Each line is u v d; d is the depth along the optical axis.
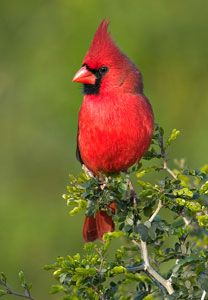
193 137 12.89
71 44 13.09
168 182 7.27
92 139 8.69
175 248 7.36
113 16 12.99
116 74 8.65
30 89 13.30
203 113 13.03
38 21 13.71
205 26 13.23
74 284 6.97
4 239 12.48
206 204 7.23
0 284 7.11
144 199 7.35
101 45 8.74
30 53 13.52
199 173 7.45
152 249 7.65
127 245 7.96
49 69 13.16
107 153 8.69
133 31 12.99
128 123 8.56
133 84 8.68
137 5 13.09
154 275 7.10
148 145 8.71
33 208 12.83
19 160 13.34
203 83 13.20
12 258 12.35
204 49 13.17
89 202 7.51
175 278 7.08
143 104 8.67
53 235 12.46
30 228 12.51
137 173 7.79
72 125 12.98
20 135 13.40
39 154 13.26
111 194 7.43
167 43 13.09
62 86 13.01
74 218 12.59
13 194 13.05
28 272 12.32
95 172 9.07
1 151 13.38
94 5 13.09
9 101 13.50
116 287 7.21
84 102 8.76
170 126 12.92
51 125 13.16
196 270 6.98
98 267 6.97
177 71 13.11
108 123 8.59
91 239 8.70
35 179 13.21
